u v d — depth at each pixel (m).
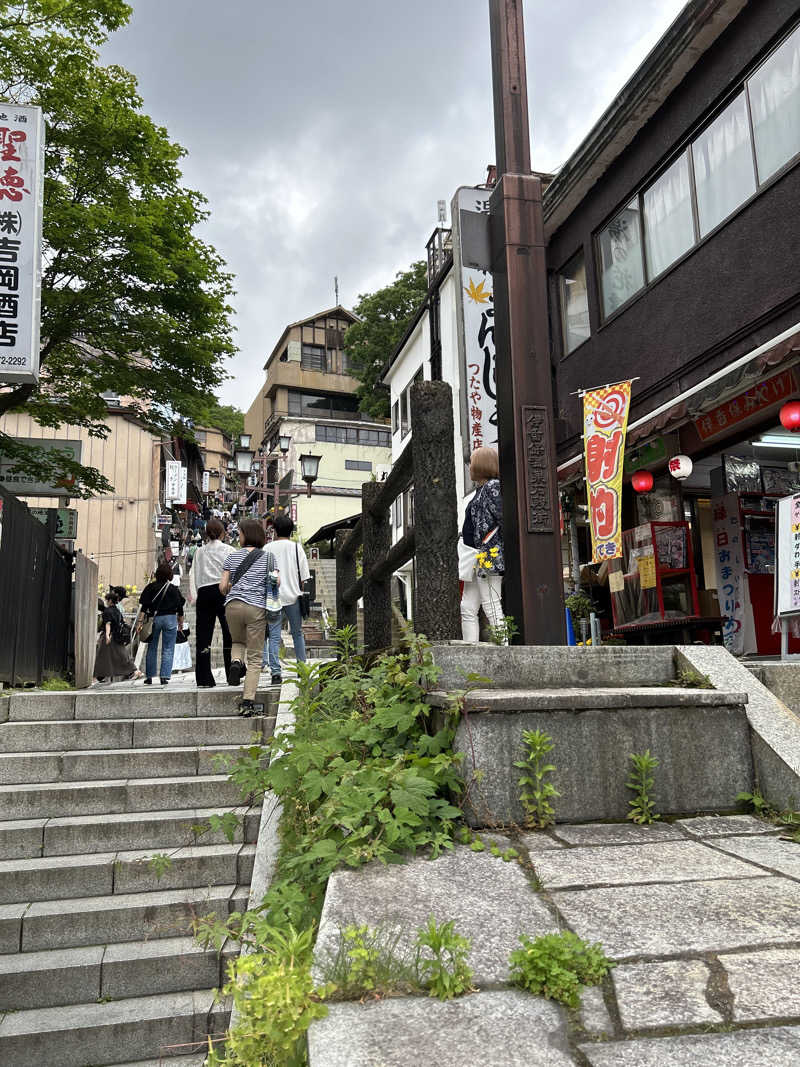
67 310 12.14
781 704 3.28
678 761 3.05
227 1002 3.60
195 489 39.88
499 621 4.99
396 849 2.63
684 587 9.18
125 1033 3.43
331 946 1.88
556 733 2.96
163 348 13.09
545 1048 1.46
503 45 4.53
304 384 43.88
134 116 11.84
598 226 10.57
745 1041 1.45
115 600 12.17
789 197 7.00
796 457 9.60
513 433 4.15
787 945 1.82
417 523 3.76
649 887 2.23
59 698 6.03
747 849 2.57
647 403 9.23
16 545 7.46
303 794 3.51
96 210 11.33
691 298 8.42
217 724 5.68
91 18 11.92
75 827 4.53
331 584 24.36
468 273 10.27
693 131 8.52
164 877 4.29
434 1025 1.56
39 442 13.14
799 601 5.74
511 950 1.87
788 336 6.67
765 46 7.38
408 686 3.38
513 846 2.64
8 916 3.90
